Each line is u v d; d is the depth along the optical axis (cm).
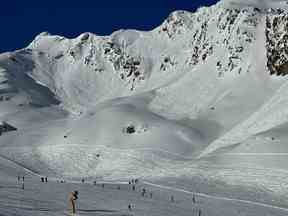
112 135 13538
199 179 8856
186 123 14738
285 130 10888
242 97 16125
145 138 13050
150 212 5666
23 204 5328
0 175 9438
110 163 12031
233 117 14775
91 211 5275
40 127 15888
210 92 17800
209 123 14638
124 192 7412
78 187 7631
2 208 4819
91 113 16700
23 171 10969
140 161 11638
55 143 13625
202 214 5891
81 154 12781
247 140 10562
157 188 8019
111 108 16262
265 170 8819
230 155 9856
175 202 6700
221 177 8844
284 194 7694
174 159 11606
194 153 12112
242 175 8762
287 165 8869
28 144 13800
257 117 13138
